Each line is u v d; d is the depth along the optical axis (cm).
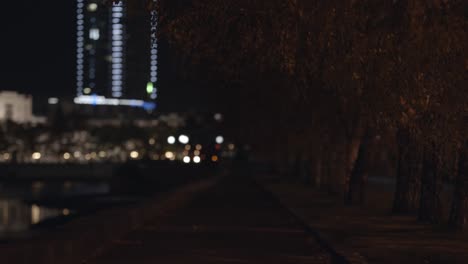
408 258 1641
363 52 1358
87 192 12950
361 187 3659
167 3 1530
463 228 2194
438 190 2517
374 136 3478
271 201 4472
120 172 13500
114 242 2133
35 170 18025
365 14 1320
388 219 2719
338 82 1502
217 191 5906
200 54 1672
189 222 2914
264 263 1664
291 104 3412
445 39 1279
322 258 1761
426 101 1391
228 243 2106
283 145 5994
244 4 1422
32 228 6053
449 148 1730
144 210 2922
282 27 1389
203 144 7850
